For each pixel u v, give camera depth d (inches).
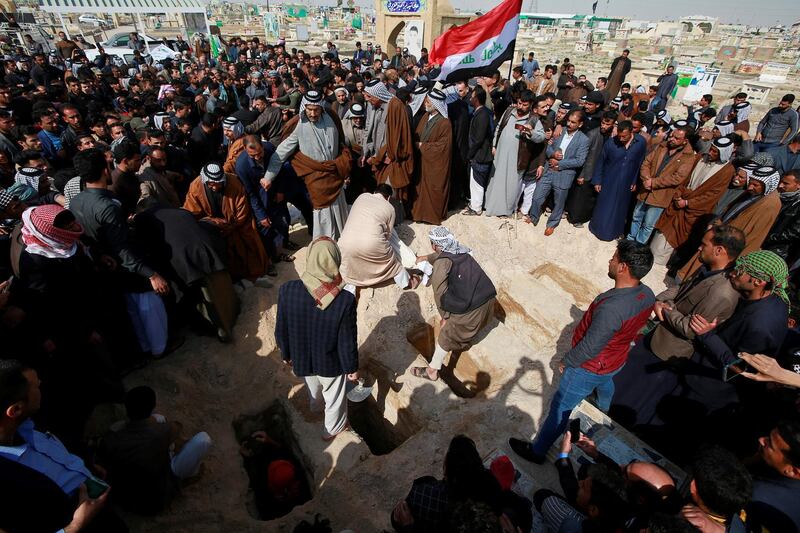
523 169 234.2
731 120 350.9
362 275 186.2
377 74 488.4
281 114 253.0
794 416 114.1
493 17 229.8
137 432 103.8
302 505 125.8
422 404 161.2
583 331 117.0
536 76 534.0
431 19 684.7
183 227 142.3
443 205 231.5
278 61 531.2
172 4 716.7
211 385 156.9
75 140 234.1
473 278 151.1
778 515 75.4
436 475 136.1
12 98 279.6
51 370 109.4
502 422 152.3
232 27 1779.0
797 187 179.0
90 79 403.9
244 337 170.2
